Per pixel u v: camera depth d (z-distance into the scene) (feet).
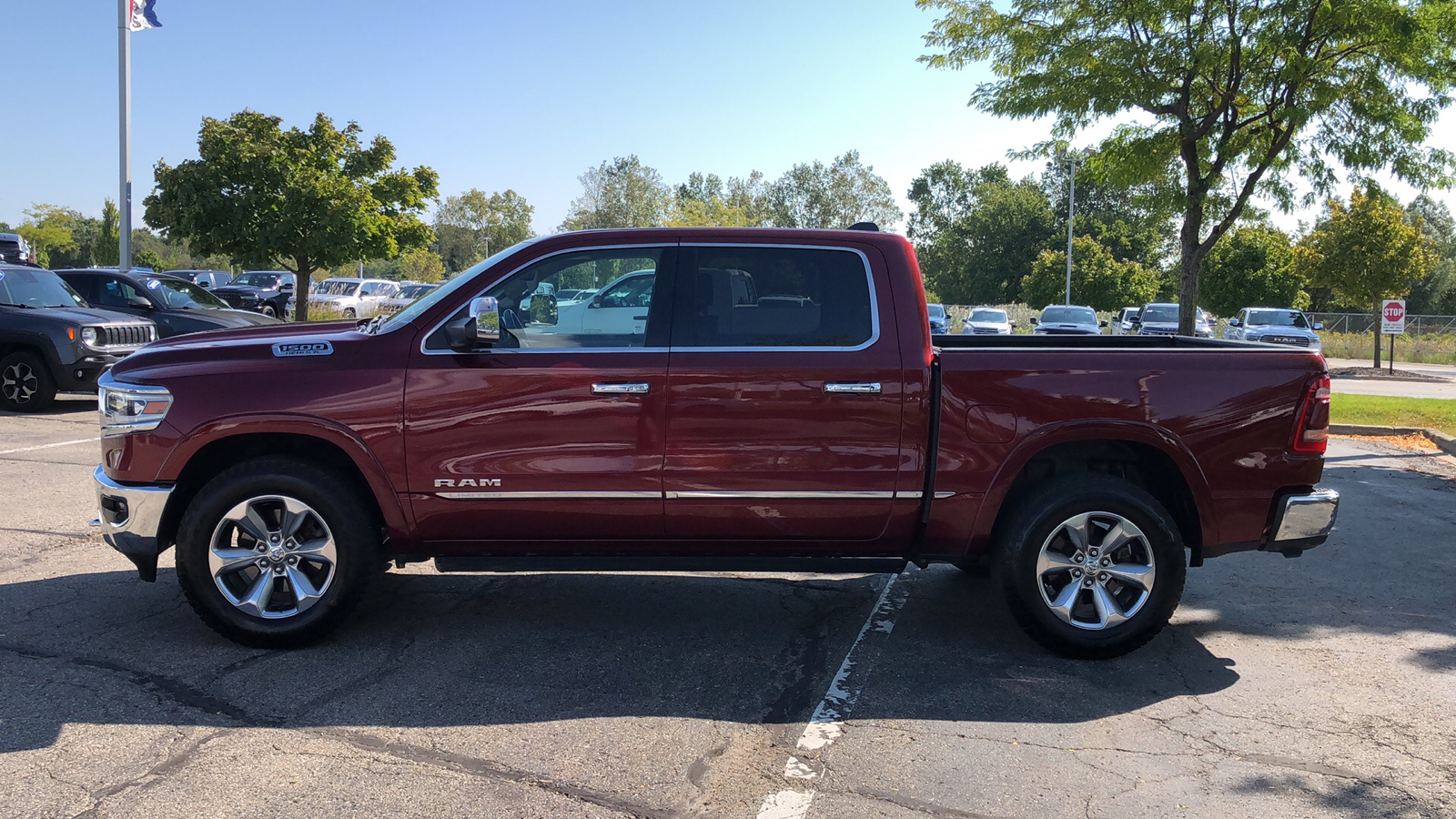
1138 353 14.97
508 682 13.80
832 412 14.58
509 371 14.49
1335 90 36.32
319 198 65.87
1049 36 38.70
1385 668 14.98
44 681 13.37
